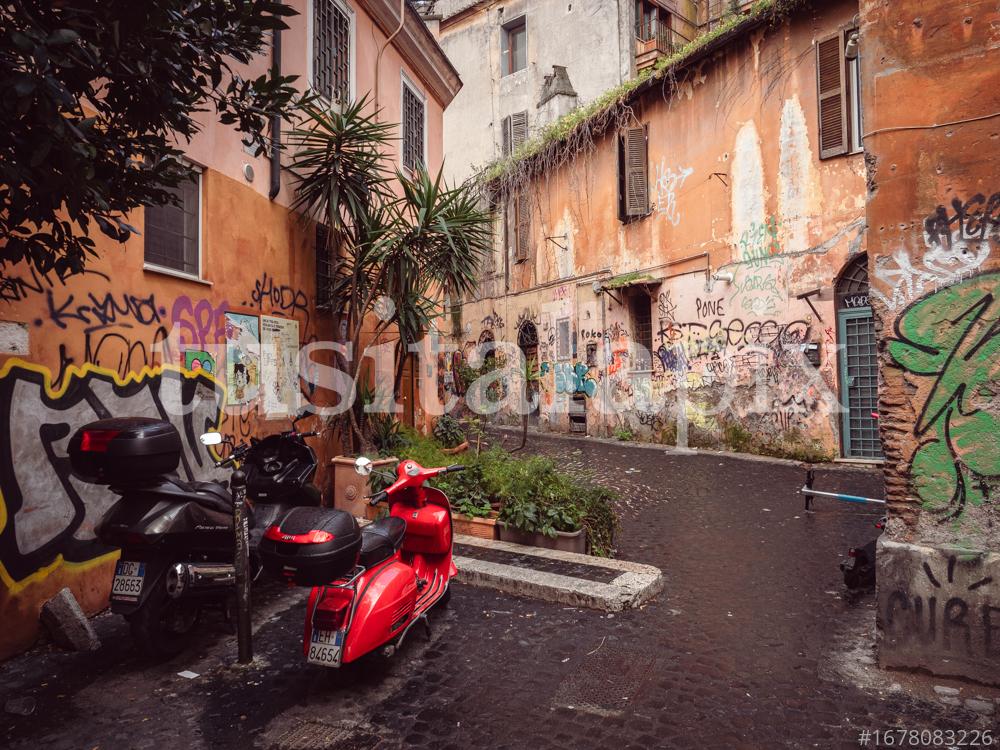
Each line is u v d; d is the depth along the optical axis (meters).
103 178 2.97
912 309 3.49
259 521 4.62
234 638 4.07
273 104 3.47
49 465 4.05
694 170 13.75
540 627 4.18
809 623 4.22
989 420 3.31
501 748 2.86
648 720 3.07
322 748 2.89
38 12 2.35
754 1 13.04
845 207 10.98
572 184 17.52
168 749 2.89
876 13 3.60
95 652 3.87
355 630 3.24
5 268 3.81
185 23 2.74
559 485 6.23
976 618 3.32
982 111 3.33
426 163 11.84
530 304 19.45
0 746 2.92
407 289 7.71
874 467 10.39
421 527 4.32
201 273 5.58
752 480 9.58
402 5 9.73
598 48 20.80
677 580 5.14
